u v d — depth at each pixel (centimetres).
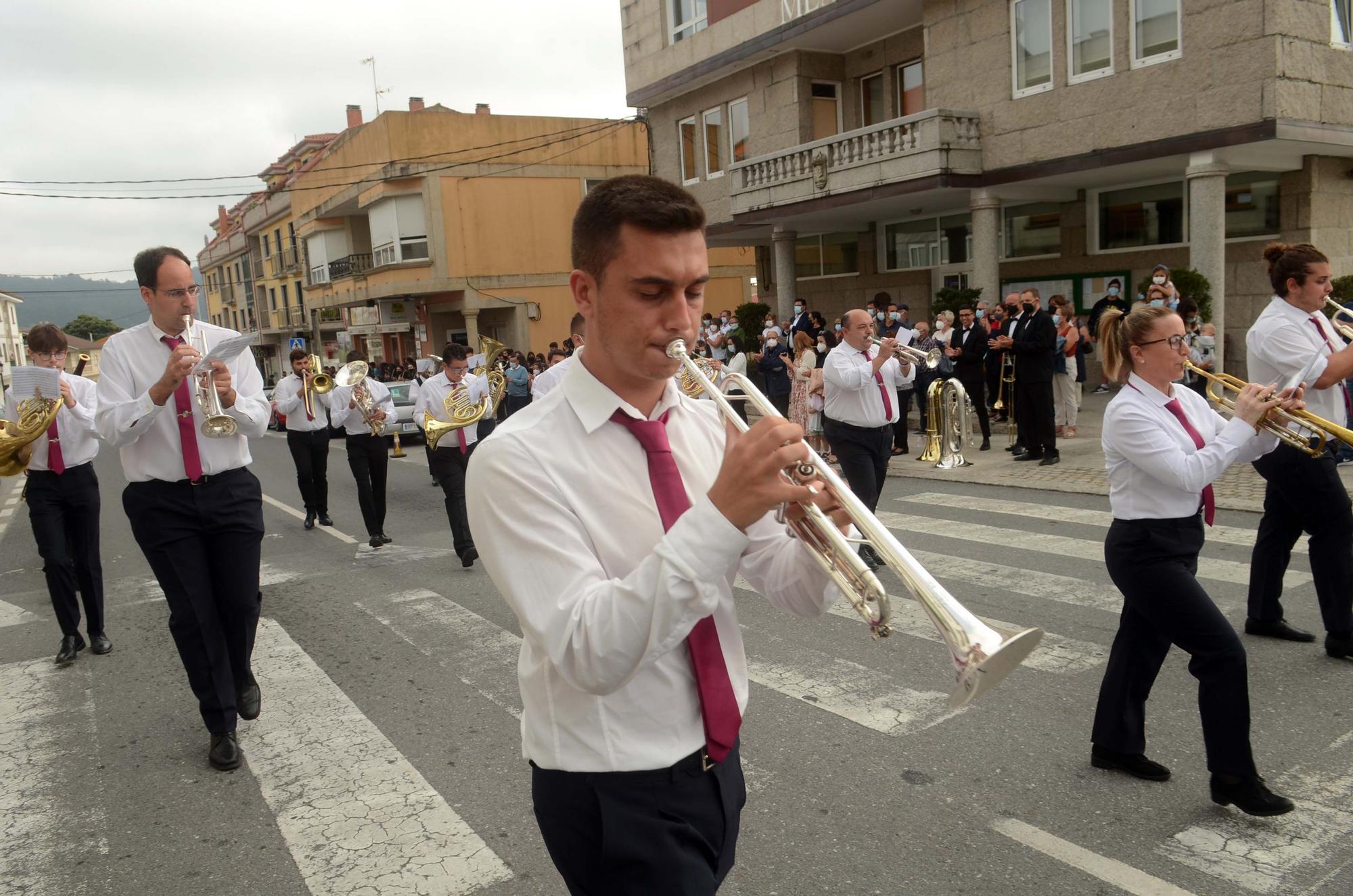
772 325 1520
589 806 167
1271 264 467
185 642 415
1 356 4297
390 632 597
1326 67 1202
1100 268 1580
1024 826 336
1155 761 377
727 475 142
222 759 414
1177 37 1251
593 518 162
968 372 1182
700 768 171
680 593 140
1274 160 1312
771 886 310
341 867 334
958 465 889
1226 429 337
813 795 366
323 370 1055
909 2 1617
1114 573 354
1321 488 447
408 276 2920
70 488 571
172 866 342
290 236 4431
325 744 436
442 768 407
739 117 2061
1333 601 457
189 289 416
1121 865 310
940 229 1836
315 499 991
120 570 839
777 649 525
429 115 2827
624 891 165
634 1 2219
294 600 688
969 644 147
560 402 169
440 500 1138
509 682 502
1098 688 449
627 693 165
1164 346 343
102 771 422
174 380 388
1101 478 954
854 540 171
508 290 2950
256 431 426
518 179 2936
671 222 154
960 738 405
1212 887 295
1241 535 697
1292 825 327
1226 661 330
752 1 1883
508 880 321
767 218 1827
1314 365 441
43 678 549
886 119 1845
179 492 410
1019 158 1456
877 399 657
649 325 158
